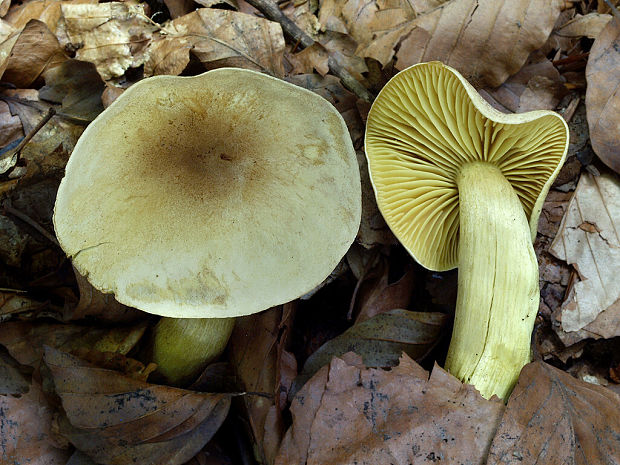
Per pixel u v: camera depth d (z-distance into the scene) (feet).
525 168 0.44
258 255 0.34
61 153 0.47
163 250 0.33
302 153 0.37
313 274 0.35
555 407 0.36
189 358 0.42
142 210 0.34
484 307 0.40
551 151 0.42
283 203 0.35
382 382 0.38
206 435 0.39
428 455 0.36
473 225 0.41
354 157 0.39
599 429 0.36
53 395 0.39
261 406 0.41
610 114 0.45
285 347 0.46
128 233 0.34
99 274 0.33
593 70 0.46
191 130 0.37
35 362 0.42
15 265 0.46
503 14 0.46
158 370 0.43
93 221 0.34
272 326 0.42
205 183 0.35
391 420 0.37
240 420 0.43
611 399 0.37
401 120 0.45
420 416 0.37
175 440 0.39
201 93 0.38
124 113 0.37
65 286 0.46
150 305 0.33
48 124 0.48
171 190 0.35
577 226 0.46
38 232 0.46
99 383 0.38
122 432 0.38
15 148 0.46
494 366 0.39
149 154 0.36
